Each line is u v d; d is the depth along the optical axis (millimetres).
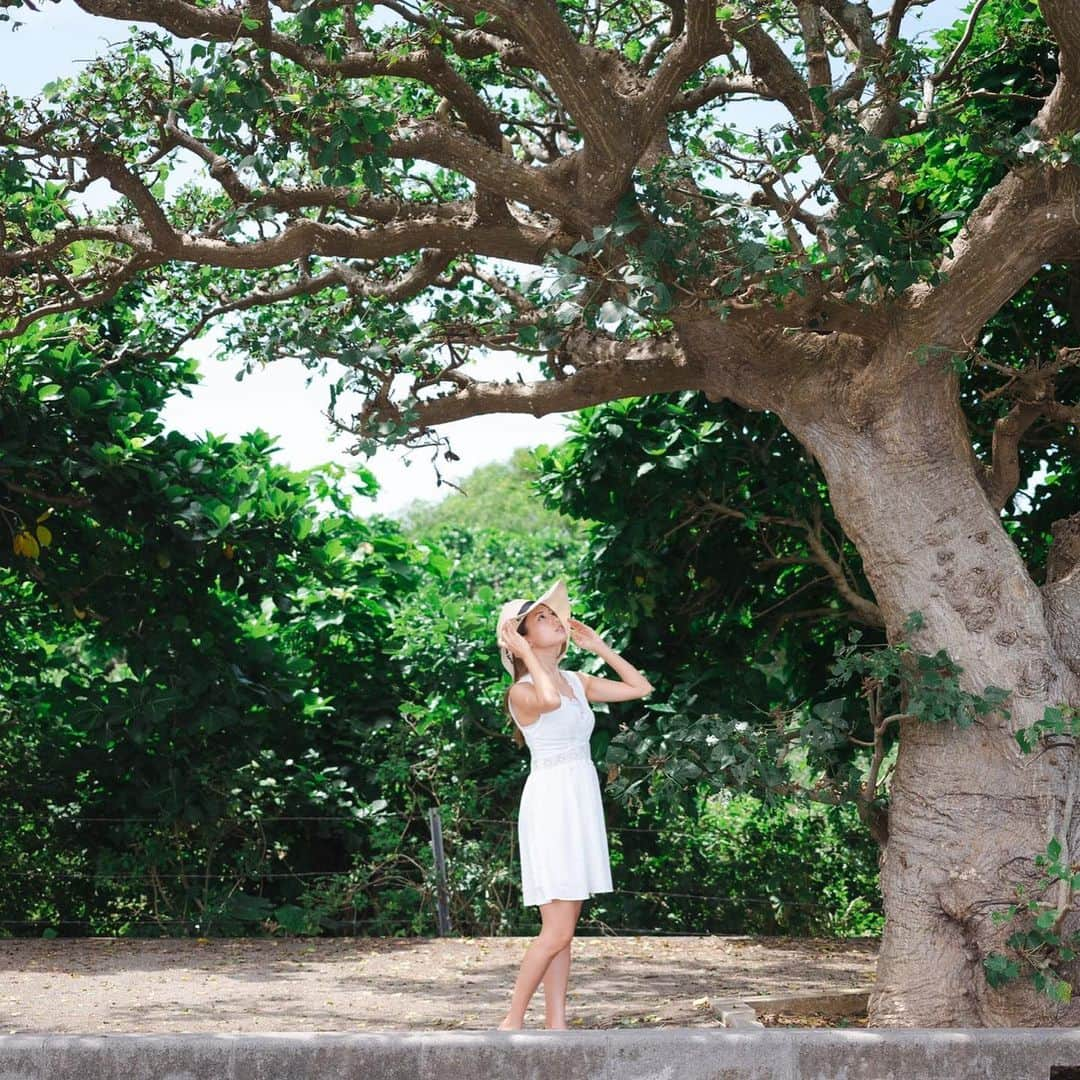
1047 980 5906
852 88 7824
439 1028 6719
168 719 11461
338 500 13594
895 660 6449
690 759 6852
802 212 7156
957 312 6672
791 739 6828
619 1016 6961
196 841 11508
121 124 7230
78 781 11805
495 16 6207
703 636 11492
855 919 11625
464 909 11195
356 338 7781
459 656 12016
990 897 6266
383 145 6301
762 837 11859
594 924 11484
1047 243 6539
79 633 12648
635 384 7910
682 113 9078
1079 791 6426
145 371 12336
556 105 9414
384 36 8422
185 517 11219
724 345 7277
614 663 6086
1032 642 6586
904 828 6594
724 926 11695
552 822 5426
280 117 6562
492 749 12125
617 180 6695
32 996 7664
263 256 7602
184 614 11594
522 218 8961
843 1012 7141
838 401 7066
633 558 10648
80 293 8461
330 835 11828
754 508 10781
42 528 10984
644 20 9562
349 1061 4770
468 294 9281
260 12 6578
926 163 9242
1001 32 8969
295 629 12758
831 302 6715
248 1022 6898
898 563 6809
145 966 8938
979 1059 4898
